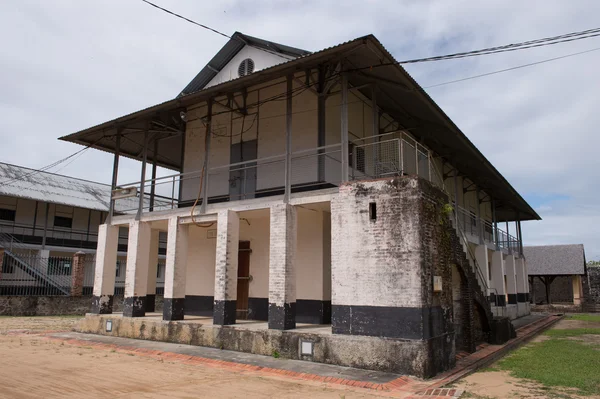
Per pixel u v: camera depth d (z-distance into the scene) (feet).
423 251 30.53
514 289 85.25
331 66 39.14
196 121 54.60
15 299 68.18
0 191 90.74
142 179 50.16
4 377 26.94
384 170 38.75
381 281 31.17
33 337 46.01
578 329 67.92
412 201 30.94
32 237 100.17
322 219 43.16
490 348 42.01
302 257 43.88
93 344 41.50
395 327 30.04
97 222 112.78
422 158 40.47
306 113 44.80
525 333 56.13
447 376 29.78
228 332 37.83
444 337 32.01
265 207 39.52
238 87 42.22
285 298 36.04
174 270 43.68
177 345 39.91
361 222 32.78
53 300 71.67
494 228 79.20
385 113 51.42
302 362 32.50
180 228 44.96
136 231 48.32
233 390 24.85
